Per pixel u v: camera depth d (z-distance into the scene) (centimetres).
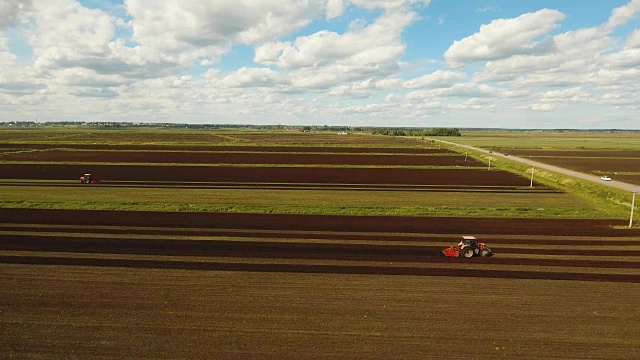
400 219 3834
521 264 2614
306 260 2650
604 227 3562
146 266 2486
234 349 1590
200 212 4016
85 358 1518
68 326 1739
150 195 4919
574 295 2125
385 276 2380
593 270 2503
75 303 1953
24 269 2395
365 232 3362
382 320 1834
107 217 3744
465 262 2647
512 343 1658
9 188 5247
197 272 2397
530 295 2120
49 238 3039
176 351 1570
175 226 3462
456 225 3625
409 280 2320
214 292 2111
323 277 2350
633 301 2055
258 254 2758
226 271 2422
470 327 1781
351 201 4744
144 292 2095
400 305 1989
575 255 2798
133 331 1708
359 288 2194
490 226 3597
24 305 1925
